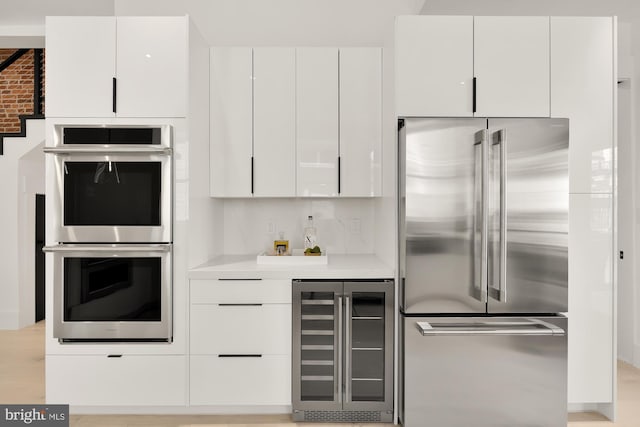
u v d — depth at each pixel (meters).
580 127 2.34
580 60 2.34
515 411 2.22
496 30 2.31
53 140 2.33
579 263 2.36
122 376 2.34
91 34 2.34
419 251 2.19
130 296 2.31
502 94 2.31
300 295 2.32
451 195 2.18
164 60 2.34
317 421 2.34
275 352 2.34
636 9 2.92
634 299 3.18
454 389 2.22
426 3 2.84
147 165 2.31
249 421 2.34
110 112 2.35
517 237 2.21
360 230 3.08
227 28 3.13
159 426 2.29
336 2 3.14
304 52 2.70
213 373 2.34
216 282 2.34
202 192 2.56
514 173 2.21
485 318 2.21
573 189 2.35
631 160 3.20
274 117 2.70
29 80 4.30
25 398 2.57
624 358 3.27
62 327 2.30
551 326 2.24
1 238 4.14
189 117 2.35
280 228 3.07
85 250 2.25
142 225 2.31
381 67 2.71
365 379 2.33
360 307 2.32
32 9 3.28
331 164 2.71
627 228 3.23
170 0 3.12
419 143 2.18
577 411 2.46
